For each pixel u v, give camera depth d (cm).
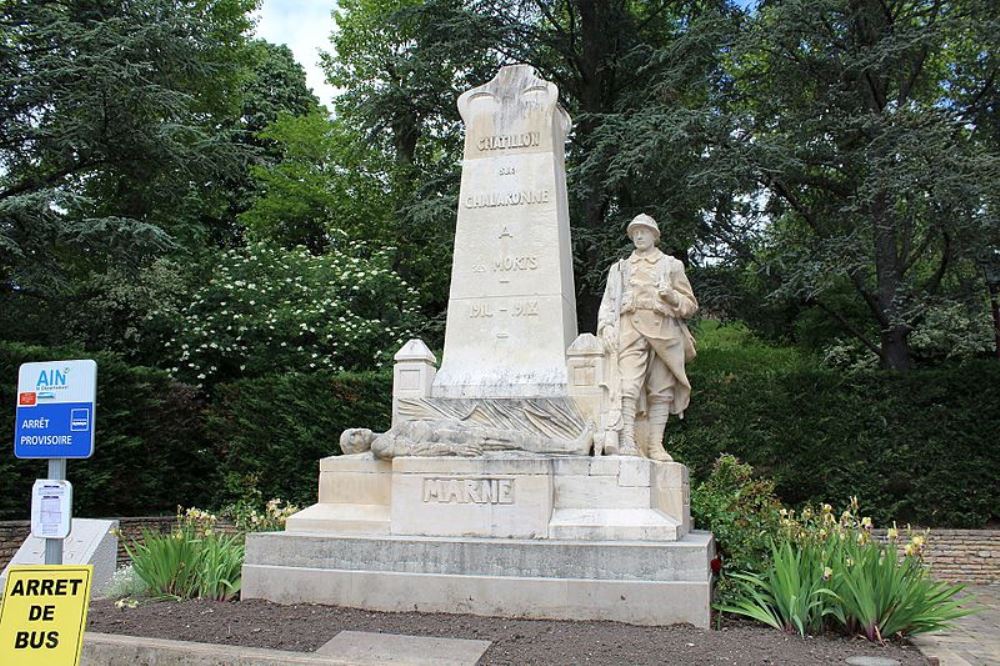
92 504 1605
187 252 2336
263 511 1597
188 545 849
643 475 791
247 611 747
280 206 3025
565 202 1072
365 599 766
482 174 1031
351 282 2217
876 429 1636
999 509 1587
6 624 497
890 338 1925
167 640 634
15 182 1980
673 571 716
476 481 794
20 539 1390
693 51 2038
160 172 2066
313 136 3161
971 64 1934
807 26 1845
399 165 2703
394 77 2656
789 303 2183
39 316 2052
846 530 912
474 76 2388
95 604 797
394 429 873
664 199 2106
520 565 741
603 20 2373
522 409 898
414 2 2966
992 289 1864
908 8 1997
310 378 1717
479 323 993
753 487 1142
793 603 711
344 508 852
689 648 629
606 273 2078
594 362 902
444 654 606
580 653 611
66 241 1811
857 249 1753
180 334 2105
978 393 1611
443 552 759
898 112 1697
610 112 2391
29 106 1830
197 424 1809
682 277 908
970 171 1603
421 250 2809
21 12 1809
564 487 800
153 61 1923
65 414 566
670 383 920
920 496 1606
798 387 1662
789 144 1867
